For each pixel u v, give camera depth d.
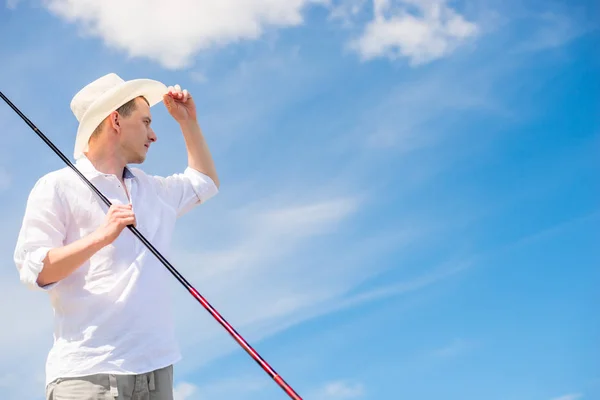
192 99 3.50
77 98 3.24
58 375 2.72
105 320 2.76
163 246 3.07
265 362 2.47
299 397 2.39
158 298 2.89
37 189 2.87
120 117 3.09
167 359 2.85
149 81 3.17
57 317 2.80
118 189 3.01
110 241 2.67
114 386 2.71
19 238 2.81
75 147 3.10
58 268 2.67
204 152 3.49
